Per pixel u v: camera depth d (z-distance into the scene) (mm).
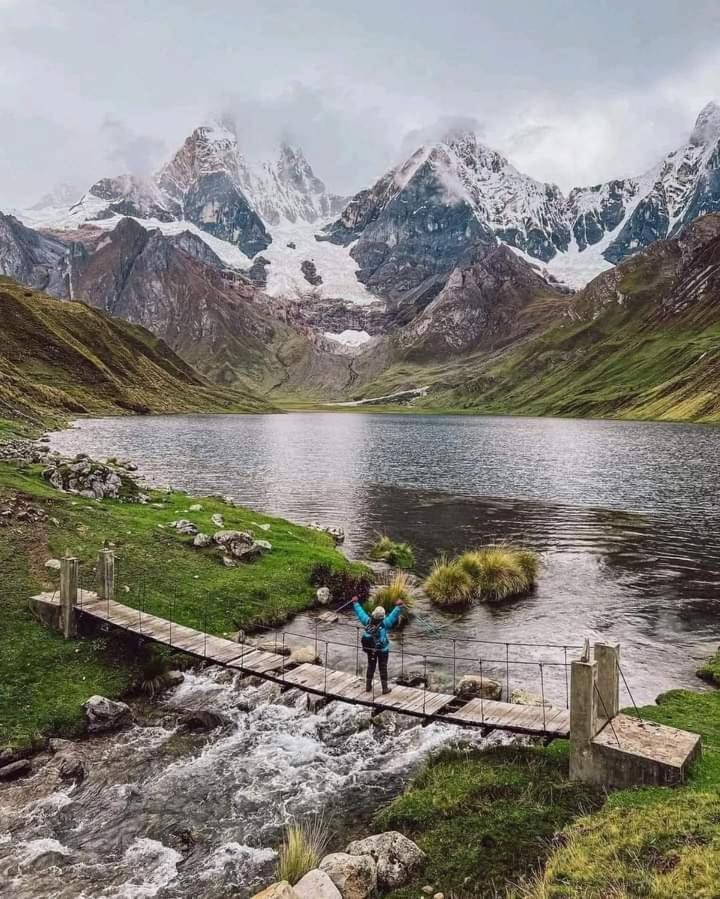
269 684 26469
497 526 63156
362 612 23453
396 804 17953
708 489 86938
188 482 83875
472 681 25797
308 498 77188
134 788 19516
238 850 16688
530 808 16875
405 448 154375
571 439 179375
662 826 14516
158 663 27047
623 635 33844
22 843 16953
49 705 23812
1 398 143750
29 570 33562
